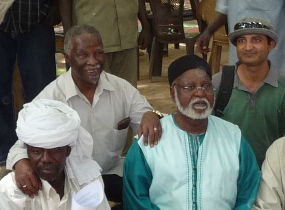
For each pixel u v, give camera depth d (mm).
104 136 3594
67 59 3475
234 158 3164
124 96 3631
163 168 3119
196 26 10273
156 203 3168
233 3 4461
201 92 3068
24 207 2803
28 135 2697
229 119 3652
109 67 4652
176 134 3188
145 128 3215
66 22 4469
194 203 3102
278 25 4398
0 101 4637
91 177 2912
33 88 4594
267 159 3195
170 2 7336
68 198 2875
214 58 6523
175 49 9523
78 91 3502
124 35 4562
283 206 3174
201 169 3117
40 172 2775
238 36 3574
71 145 2826
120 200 3682
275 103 3582
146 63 8664
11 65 4625
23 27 4512
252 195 3125
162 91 7141
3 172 4344
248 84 3602
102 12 4453
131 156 3199
